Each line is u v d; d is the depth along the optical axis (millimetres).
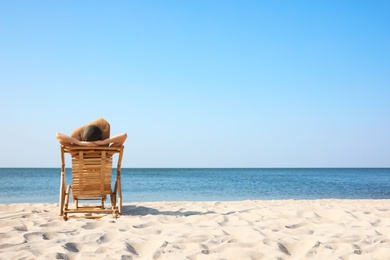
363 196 17859
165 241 3689
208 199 15703
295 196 17766
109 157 5520
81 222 4965
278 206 7703
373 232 4375
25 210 6480
